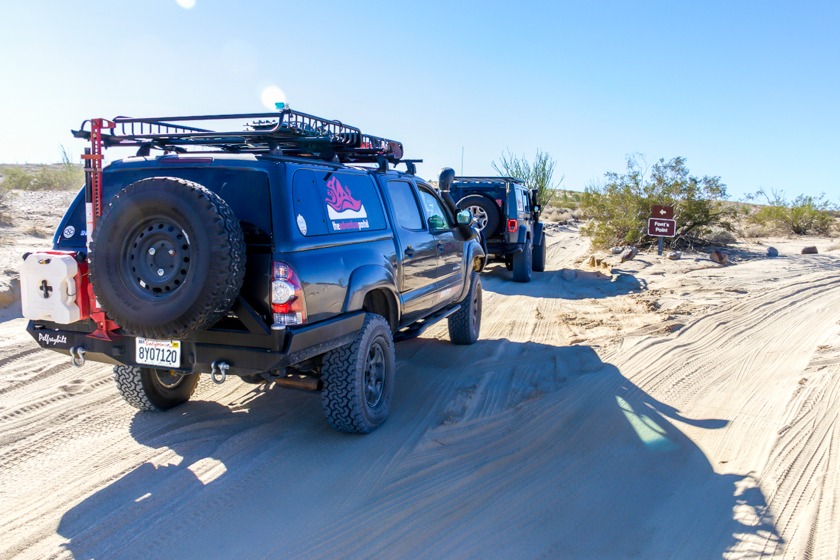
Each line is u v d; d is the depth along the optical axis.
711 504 3.84
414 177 6.49
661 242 16.59
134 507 3.71
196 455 4.44
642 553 3.34
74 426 4.93
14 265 10.08
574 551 3.37
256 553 3.29
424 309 6.27
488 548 3.38
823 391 5.70
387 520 3.63
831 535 3.36
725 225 18.39
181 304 3.58
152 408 5.21
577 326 8.93
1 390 5.65
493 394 5.84
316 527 3.54
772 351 7.28
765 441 4.73
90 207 4.16
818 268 14.14
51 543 3.34
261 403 5.54
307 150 5.23
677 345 7.59
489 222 12.80
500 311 10.12
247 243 4.01
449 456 4.50
